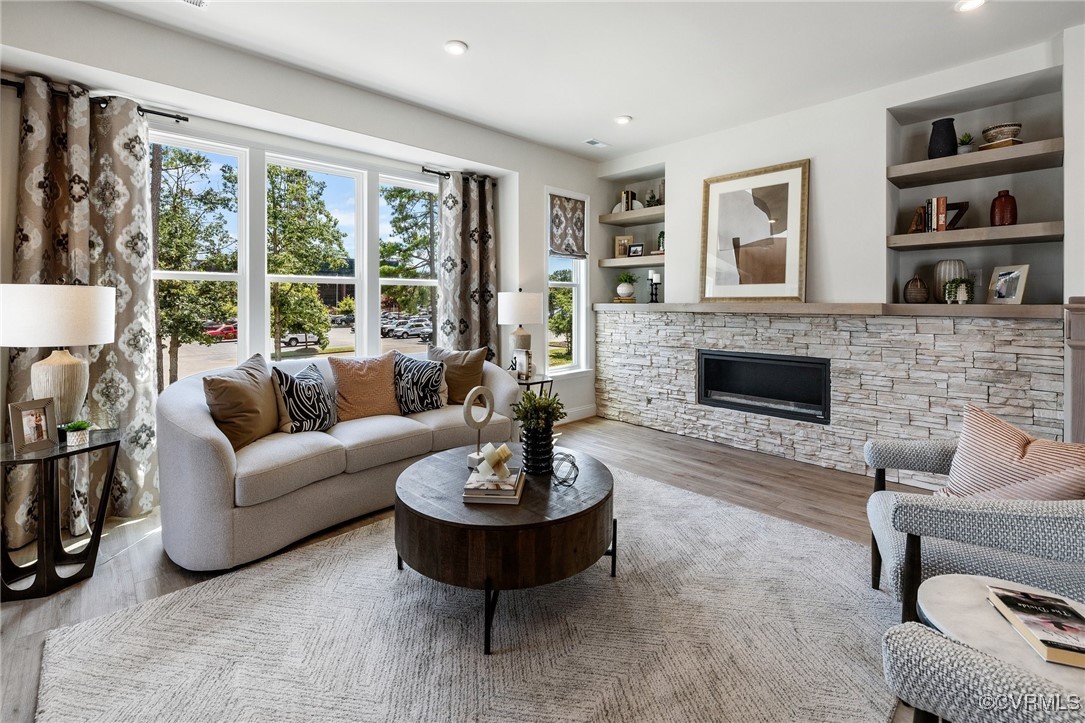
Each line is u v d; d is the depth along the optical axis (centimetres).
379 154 416
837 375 387
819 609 206
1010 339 313
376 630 192
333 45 303
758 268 429
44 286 219
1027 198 347
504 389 384
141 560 248
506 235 492
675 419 495
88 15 259
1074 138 288
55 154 282
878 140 368
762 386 436
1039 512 135
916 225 369
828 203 394
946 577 132
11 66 260
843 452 385
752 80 350
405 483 223
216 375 276
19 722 147
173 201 334
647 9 264
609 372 558
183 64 289
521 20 275
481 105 396
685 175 484
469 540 185
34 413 220
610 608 206
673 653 179
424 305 473
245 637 187
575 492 215
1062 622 105
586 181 550
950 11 267
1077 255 289
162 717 150
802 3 260
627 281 557
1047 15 272
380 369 362
